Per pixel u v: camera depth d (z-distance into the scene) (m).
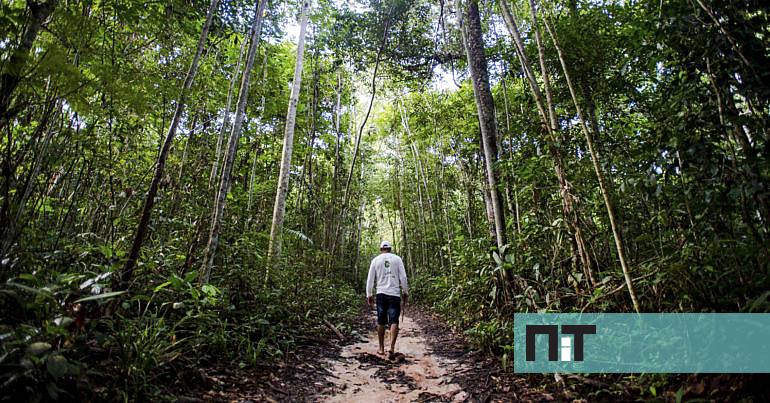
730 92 2.50
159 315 3.49
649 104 3.86
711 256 2.58
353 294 11.32
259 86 7.46
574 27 4.13
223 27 5.45
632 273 3.12
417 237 18.09
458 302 6.66
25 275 1.95
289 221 9.55
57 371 1.69
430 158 16.44
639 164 3.30
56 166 2.87
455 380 3.58
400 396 3.24
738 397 2.08
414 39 8.99
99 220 3.96
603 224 3.67
